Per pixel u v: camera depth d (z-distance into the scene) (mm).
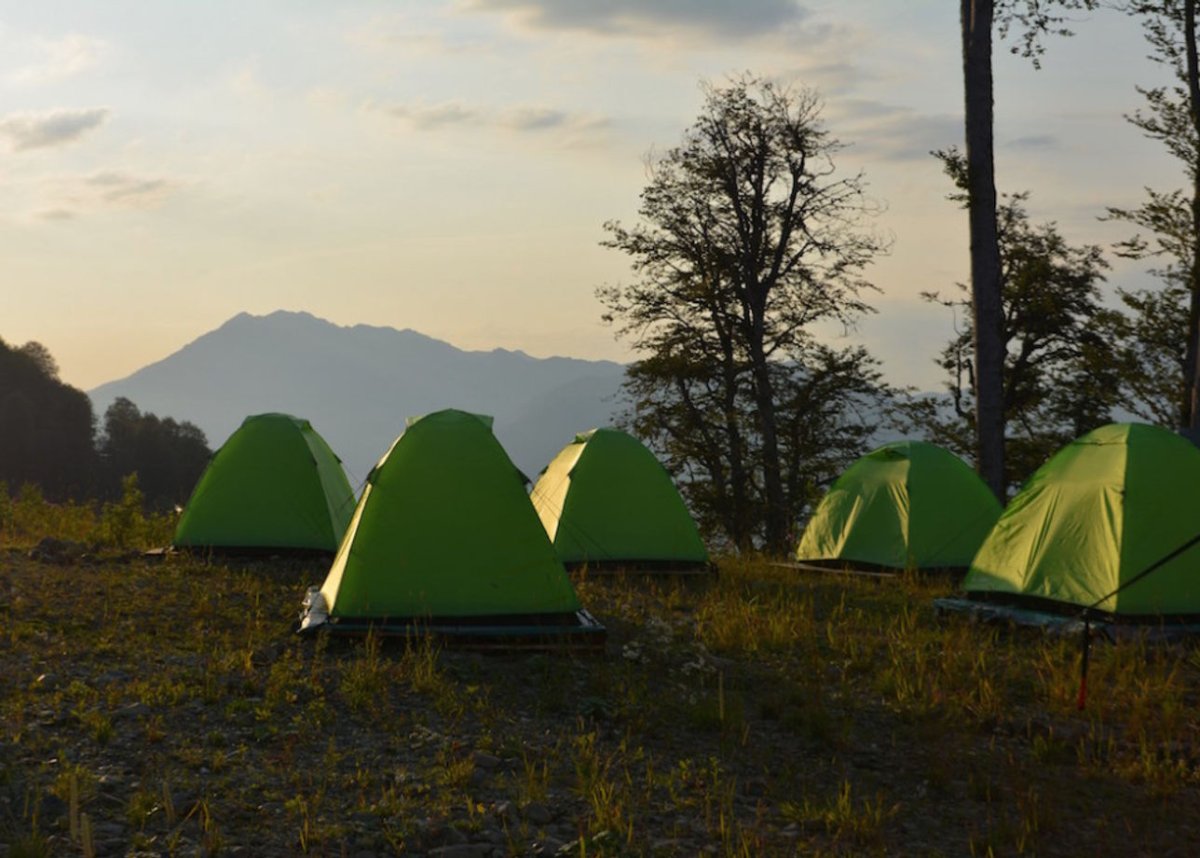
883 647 11156
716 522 34875
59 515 20484
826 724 8305
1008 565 12641
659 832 6215
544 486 17156
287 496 15922
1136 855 6305
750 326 35438
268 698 8188
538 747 7574
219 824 5895
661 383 35812
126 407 148000
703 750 7855
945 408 36344
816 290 35438
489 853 5762
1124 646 10602
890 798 7098
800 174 35281
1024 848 6316
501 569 10781
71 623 10406
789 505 35531
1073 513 12250
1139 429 12336
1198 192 24953
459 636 10250
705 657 10250
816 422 36031
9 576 12766
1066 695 9234
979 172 20547
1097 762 7773
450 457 11156
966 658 10406
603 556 15656
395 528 10867
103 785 6250
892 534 16422
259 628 10773
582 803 6602
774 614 12281
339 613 10523
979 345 20766
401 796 6473
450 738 7590
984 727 8617
